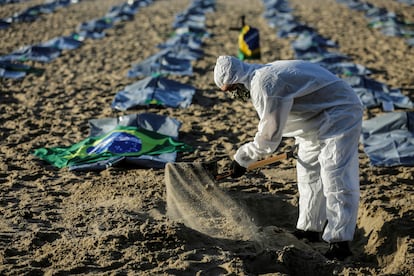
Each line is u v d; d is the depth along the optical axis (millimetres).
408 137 7656
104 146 7211
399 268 4559
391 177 6668
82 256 4598
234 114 9156
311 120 4770
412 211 5605
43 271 4434
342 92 4707
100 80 11273
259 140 4637
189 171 5473
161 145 7414
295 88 4559
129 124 8086
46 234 5031
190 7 22031
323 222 5152
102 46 14906
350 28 17781
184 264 4480
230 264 4480
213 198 5527
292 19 18766
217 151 7457
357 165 4754
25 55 13133
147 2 24625
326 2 24391
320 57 13375
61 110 9258
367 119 8961
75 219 5391
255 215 5863
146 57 13594
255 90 4547
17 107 9320
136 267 4469
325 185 4703
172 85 10125
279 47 14797
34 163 6902
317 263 4660
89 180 6426
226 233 5207
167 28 17984
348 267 4586
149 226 5082
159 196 6000
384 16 19219
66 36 15914
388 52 14203
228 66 4594
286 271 4648
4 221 5344
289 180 6523
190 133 8156
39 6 22578
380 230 5180
